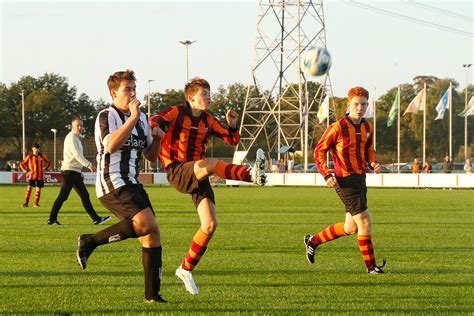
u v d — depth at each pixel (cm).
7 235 2980
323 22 11112
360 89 2002
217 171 1641
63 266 2075
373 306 1504
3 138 17238
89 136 18462
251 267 2069
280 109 13175
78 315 1412
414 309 1472
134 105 1452
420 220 3869
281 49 12862
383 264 1984
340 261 2214
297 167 13138
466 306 1508
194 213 4372
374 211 4625
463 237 2962
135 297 1600
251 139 12950
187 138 1728
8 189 8356
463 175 8869
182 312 1438
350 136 1994
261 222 3688
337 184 1994
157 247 1539
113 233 1498
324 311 1449
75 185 3491
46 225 3475
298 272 1975
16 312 1441
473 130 17975
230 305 1512
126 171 1513
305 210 4675
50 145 16912
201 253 1638
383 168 13275
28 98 17162
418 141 18038
